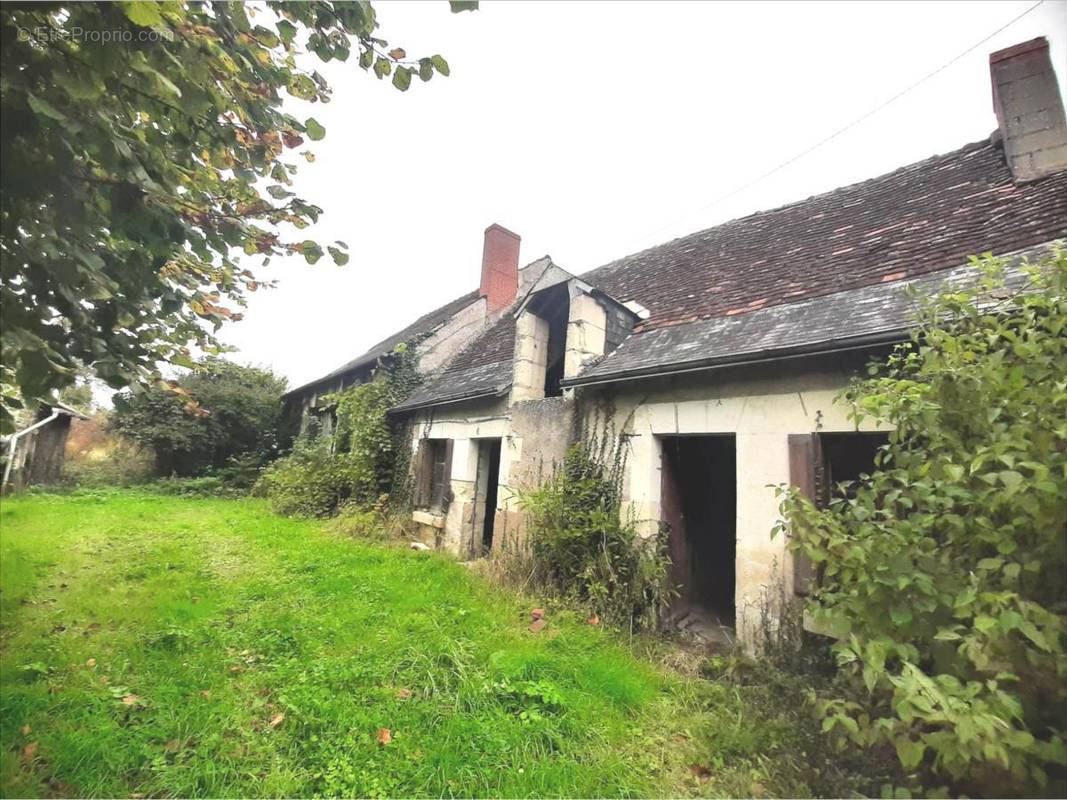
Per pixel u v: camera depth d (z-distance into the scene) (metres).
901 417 2.59
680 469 5.76
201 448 17.56
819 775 2.64
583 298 6.45
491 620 4.75
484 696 3.38
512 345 10.01
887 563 2.28
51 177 2.12
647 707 3.47
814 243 6.32
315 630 4.35
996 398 2.31
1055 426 2.09
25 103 1.91
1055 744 1.80
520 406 7.38
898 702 1.99
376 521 9.55
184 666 3.60
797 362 4.35
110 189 2.21
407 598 5.24
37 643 3.81
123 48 1.94
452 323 13.09
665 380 5.42
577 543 5.51
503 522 7.28
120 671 3.48
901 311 3.94
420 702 3.31
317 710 3.11
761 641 4.18
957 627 2.04
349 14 2.53
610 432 5.91
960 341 2.48
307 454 13.16
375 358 13.73
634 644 4.52
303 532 8.94
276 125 2.81
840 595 2.50
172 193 2.51
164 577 5.71
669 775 2.81
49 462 15.24
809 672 3.60
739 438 4.66
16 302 2.19
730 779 2.74
